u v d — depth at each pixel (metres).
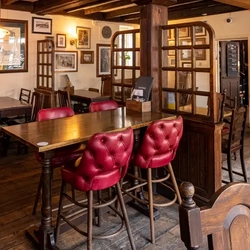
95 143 1.91
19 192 3.35
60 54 7.08
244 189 0.93
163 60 3.14
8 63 6.30
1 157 4.57
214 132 2.71
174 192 2.83
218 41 7.05
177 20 7.57
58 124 2.48
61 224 2.41
